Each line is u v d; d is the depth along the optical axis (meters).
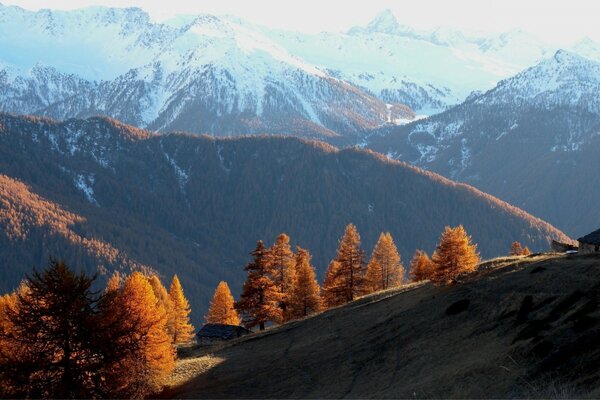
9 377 36.47
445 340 54.12
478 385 41.66
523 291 56.47
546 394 36.06
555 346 41.97
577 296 49.91
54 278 38.22
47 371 37.28
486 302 58.34
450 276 68.25
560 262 63.38
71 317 37.53
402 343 57.69
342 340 63.84
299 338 69.62
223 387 56.38
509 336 48.59
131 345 40.59
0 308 53.50
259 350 68.44
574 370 38.00
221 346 76.25
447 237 69.25
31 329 37.12
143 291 52.12
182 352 78.06
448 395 41.50
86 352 38.19
